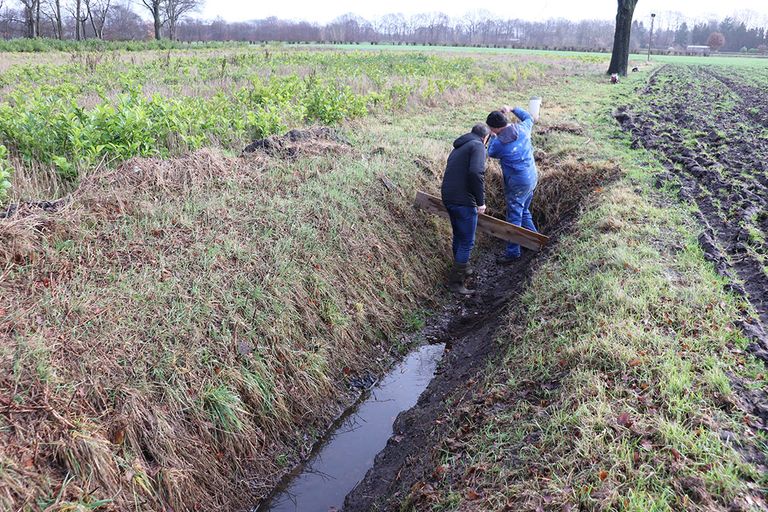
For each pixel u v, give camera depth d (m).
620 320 4.16
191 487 3.74
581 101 16.16
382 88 14.83
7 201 5.17
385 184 7.54
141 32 80.62
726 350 3.82
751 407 3.33
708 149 10.08
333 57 26.84
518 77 21.23
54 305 4.10
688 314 4.21
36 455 3.14
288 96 10.86
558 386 3.78
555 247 6.41
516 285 6.71
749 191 7.29
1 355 3.55
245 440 4.23
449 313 6.84
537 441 3.31
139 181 5.86
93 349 3.90
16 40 31.36
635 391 3.48
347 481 4.36
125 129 6.72
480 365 5.00
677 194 7.11
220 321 4.64
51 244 4.64
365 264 6.34
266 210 6.11
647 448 3.00
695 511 2.65
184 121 7.87
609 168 8.26
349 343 5.56
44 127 6.60
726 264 5.14
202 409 4.04
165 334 4.25
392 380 5.62
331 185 7.00
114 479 3.34
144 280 4.60
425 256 7.34
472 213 6.78
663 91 20.19
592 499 2.75
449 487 3.40
